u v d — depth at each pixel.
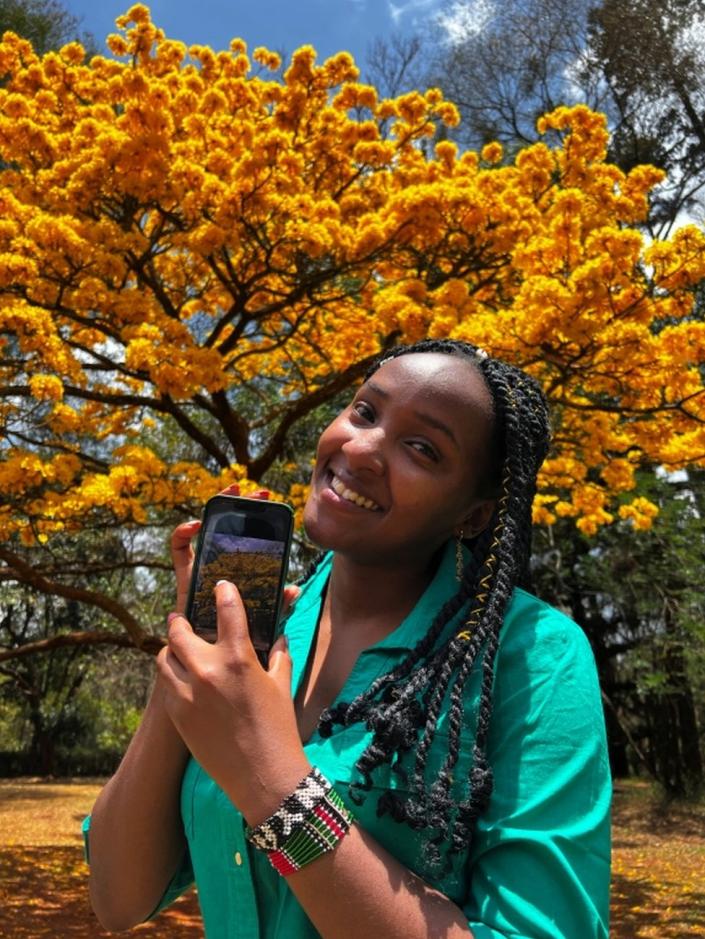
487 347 5.88
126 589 16.36
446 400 1.15
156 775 1.23
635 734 19.61
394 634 1.17
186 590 1.24
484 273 8.09
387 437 1.16
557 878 0.95
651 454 6.92
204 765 0.97
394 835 1.03
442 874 1.01
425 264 7.52
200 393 8.07
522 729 1.04
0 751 25.64
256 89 7.62
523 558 1.21
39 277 6.44
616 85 15.36
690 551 13.71
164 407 7.64
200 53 7.87
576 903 0.94
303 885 0.93
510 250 6.86
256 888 1.10
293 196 6.93
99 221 7.31
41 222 6.13
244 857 1.10
